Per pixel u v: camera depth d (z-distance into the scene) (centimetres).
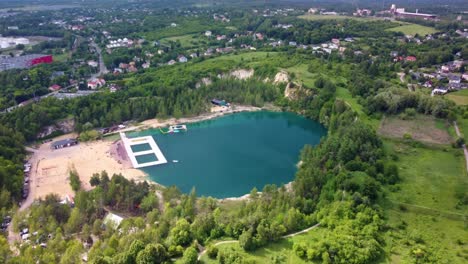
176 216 15525
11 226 16112
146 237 13325
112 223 15338
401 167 19038
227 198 19512
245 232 12681
